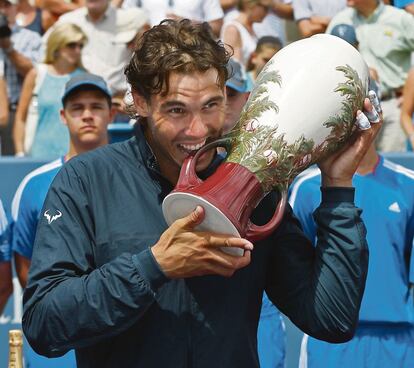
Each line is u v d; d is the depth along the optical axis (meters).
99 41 17.91
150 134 7.17
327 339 7.30
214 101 6.82
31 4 19.16
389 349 12.66
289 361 14.05
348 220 7.16
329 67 6.96
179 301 6.99
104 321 6.63
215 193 6.55
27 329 6.96
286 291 7.41
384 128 17.70
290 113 6.80
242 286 7.14
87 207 7.09
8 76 18.27
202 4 19.66
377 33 18.08
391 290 12.63
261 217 7.30
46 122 17.11
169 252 6.55
